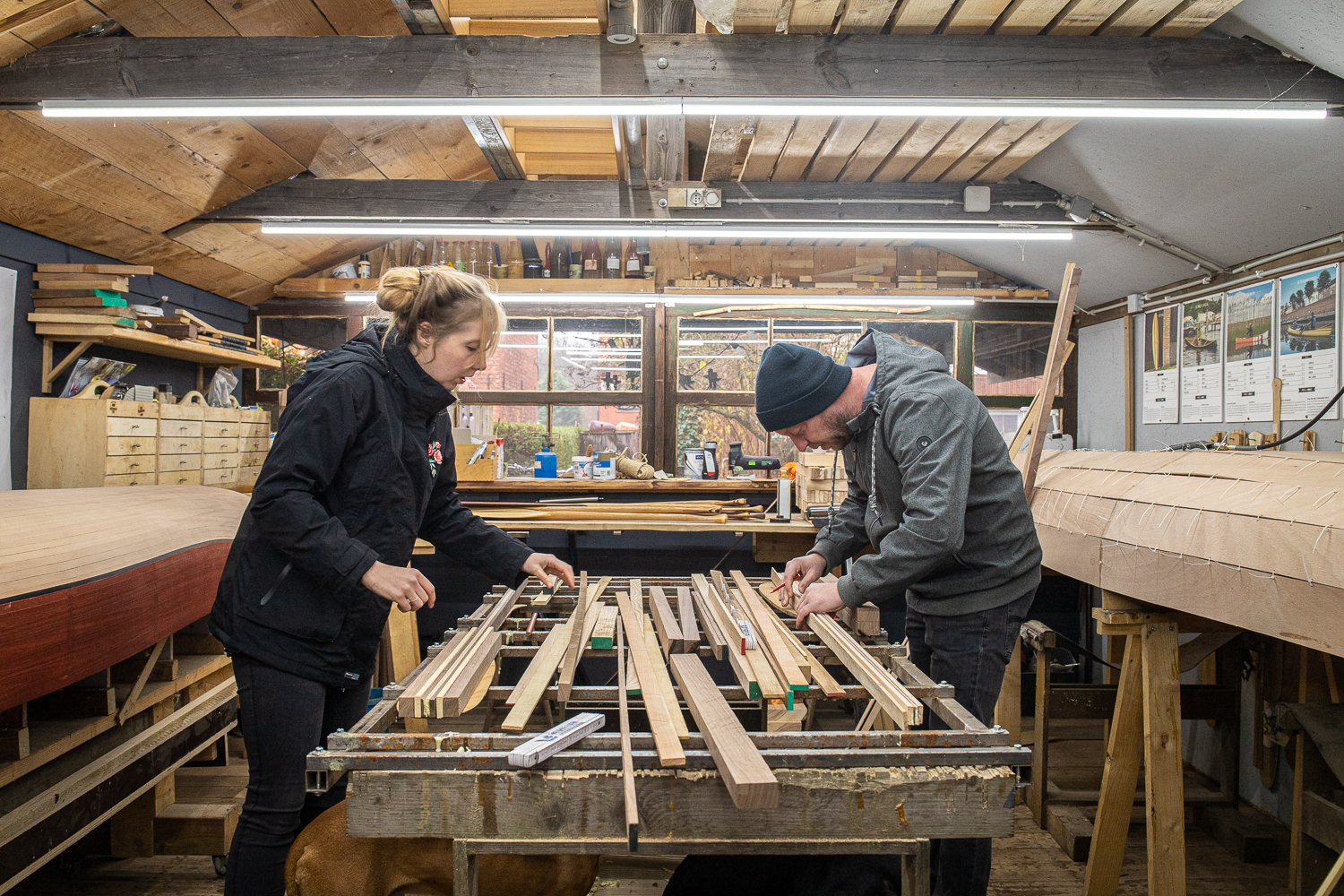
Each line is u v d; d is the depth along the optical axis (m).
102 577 1.99
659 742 1.10
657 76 2.88
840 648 1.56
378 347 1.61
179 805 2.46
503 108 2.85
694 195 4.17
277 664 1.52
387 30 3.60
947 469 1.59
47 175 3.32
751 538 4.01
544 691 1.35
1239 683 2.89
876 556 1.62
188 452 4.08
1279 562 1.71
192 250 4.48
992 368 5.64
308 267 5.43
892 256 5.76
